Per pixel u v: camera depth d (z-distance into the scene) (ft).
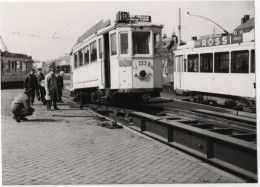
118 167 23.09
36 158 25.68
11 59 114.42
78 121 42.96
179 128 27.63
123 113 48.85
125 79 51.85
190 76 76.89
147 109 55.52
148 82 52.60
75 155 26.32
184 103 73.56
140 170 22.29
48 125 39.68
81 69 69.31
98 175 21.59
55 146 29.32
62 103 72.08
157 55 53.06
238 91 59.98
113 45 52.70
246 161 20.58
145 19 52.90
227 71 63.10
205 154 24.45
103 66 55.36
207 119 42.29
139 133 34.30
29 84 63.77
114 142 30.40
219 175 20.89
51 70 56.13
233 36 61.46
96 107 59.88
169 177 20.75
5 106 61.72
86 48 64.90
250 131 33.06
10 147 29.07
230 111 56.80
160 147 28.14
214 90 67.56
